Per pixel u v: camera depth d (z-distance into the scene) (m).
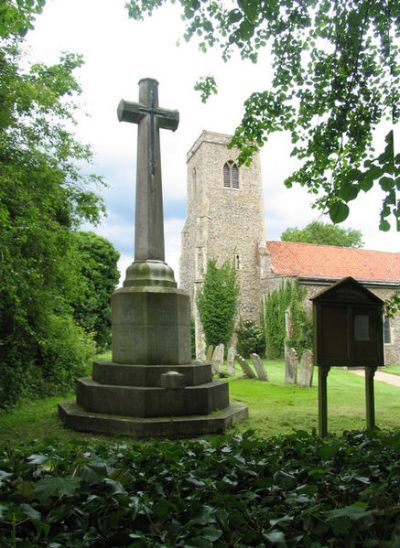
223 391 6.58
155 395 5.85
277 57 6.11
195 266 29.05
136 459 2.53
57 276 9.95
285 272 28.06
